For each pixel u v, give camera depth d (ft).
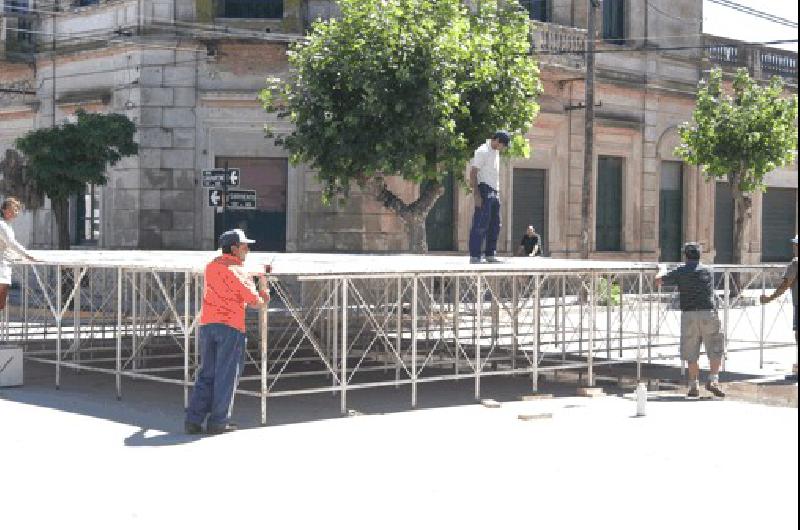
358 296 46.57
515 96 78.02
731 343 71.15
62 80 99.91
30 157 87.71
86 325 61.67
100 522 25.05
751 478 30.27
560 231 107.04
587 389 48.26
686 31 119.65
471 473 30.78
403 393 48.14
